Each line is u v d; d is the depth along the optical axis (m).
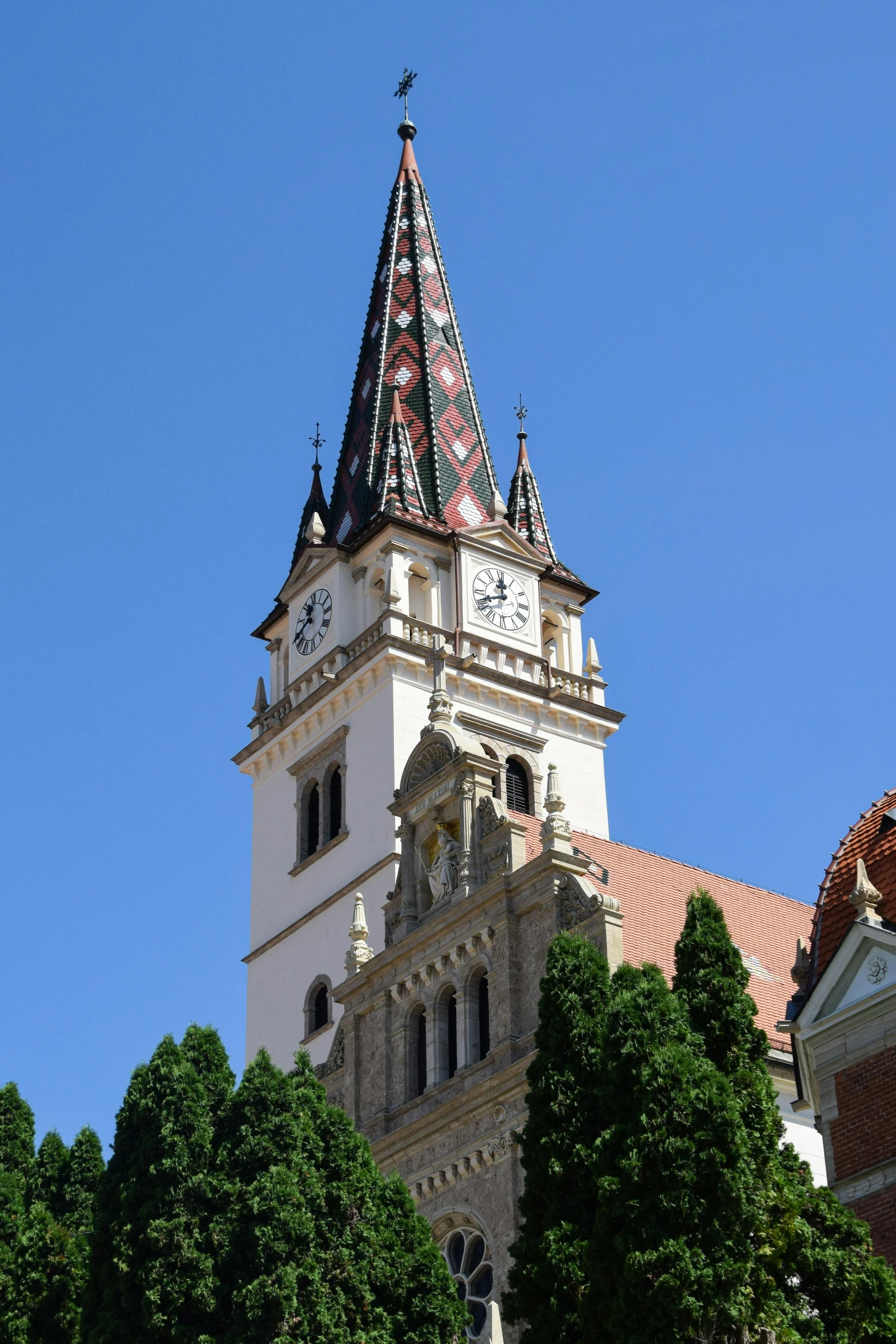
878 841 49.94
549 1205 43.69
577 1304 41.78
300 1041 86.12
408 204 110.12
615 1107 42.09
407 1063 60.59
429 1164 57.69
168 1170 48.91
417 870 63.47
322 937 87.19
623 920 58.97
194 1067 51.69
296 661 95.50
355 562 95.19
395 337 104.19
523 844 60.28
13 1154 59.47
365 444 100.69
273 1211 47.78
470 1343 53.62
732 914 65.94
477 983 59.44
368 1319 47.91
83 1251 53.75
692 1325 39.47
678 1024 42.50
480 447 100.81
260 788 95.06
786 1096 56.28
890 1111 44.94
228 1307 47.38
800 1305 41.31
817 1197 42.12
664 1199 40.25
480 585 93.94
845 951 46.75
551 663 96.94
